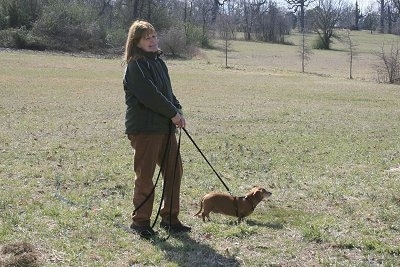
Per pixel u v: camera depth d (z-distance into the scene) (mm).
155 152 5707
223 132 15023
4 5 54062
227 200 6523
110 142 12742
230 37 87000
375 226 6520
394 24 118562
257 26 87938
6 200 7141
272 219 6773
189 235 5953
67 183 8477
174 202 5969
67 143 12445
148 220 5875
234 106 21234
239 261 5242
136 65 5551
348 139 14453
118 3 70000
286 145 13227
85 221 6266
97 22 57625
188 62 47750
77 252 5301
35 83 26469
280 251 5543
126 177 8977
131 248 5465
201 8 103062
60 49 51719
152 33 5680
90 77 31047
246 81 32562
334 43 86312
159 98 5500
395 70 36562
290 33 104812
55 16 53688
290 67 48156
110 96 22922
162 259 5215
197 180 8945
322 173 9977
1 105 18797
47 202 7160
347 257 5449
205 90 26844
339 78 38531
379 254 5547
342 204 7625
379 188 8680
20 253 5109
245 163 10648
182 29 65312
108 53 52969
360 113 20406
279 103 22766
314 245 5777
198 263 5129
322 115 19469
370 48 76875
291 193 8266
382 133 15781
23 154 10891
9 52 45938
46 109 18438
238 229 6121
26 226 6004
